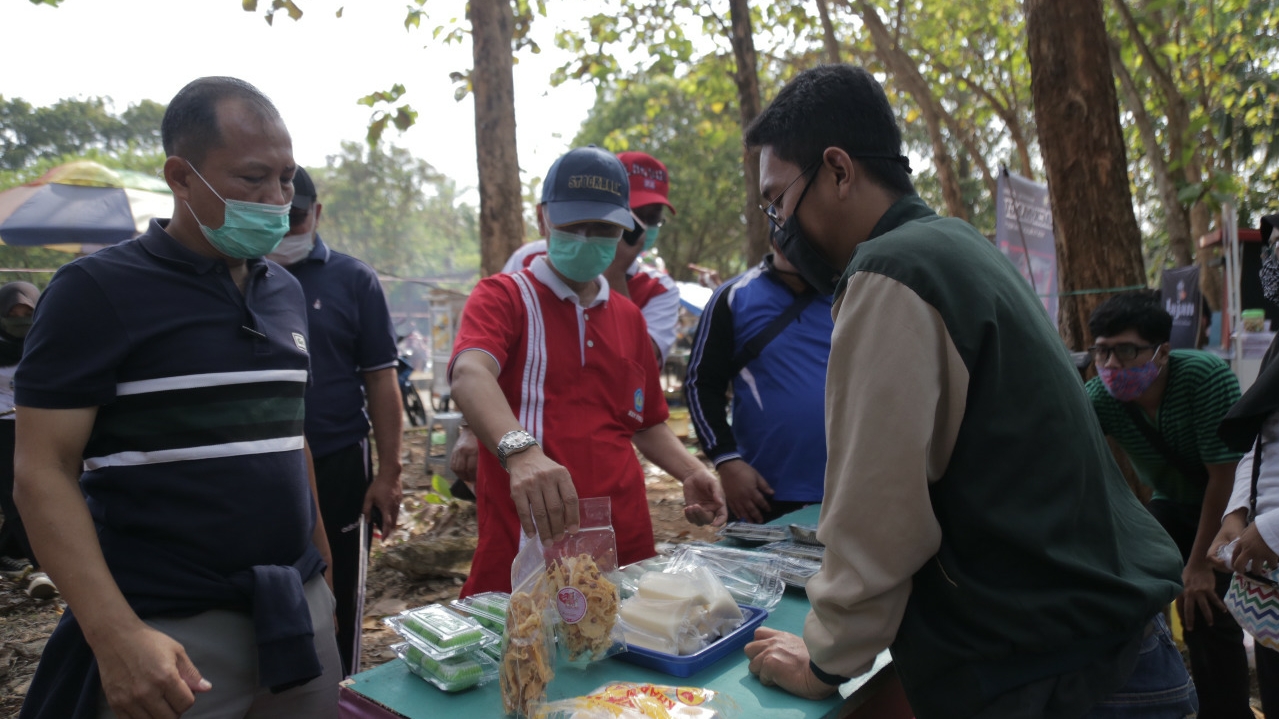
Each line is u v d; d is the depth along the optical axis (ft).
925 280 3.84
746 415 9.57
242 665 5.36
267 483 5.48
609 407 7.61
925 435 3.72
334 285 9.40
